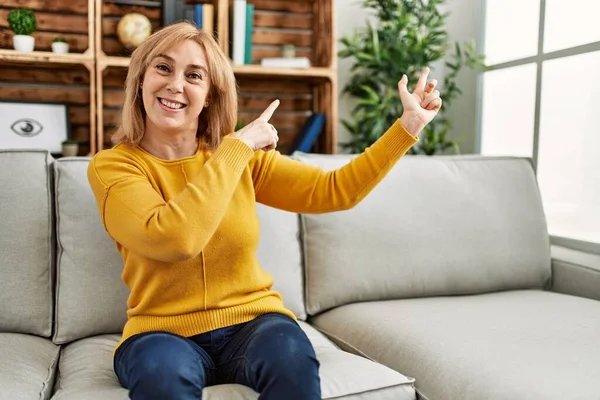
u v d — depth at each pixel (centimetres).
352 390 120
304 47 293
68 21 260
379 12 280
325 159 195
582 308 168
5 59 225
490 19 278
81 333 159
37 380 128
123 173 123
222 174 118
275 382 106
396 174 196
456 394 122
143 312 126
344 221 185
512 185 208
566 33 230
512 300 181
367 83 286
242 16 250
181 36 127
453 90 281
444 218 194
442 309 169
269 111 131
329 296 181
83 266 161
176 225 111
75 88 262
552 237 239
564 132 232
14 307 156
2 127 249
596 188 218
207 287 127
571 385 113
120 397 115
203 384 111
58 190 165
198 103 130
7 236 158
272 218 181
